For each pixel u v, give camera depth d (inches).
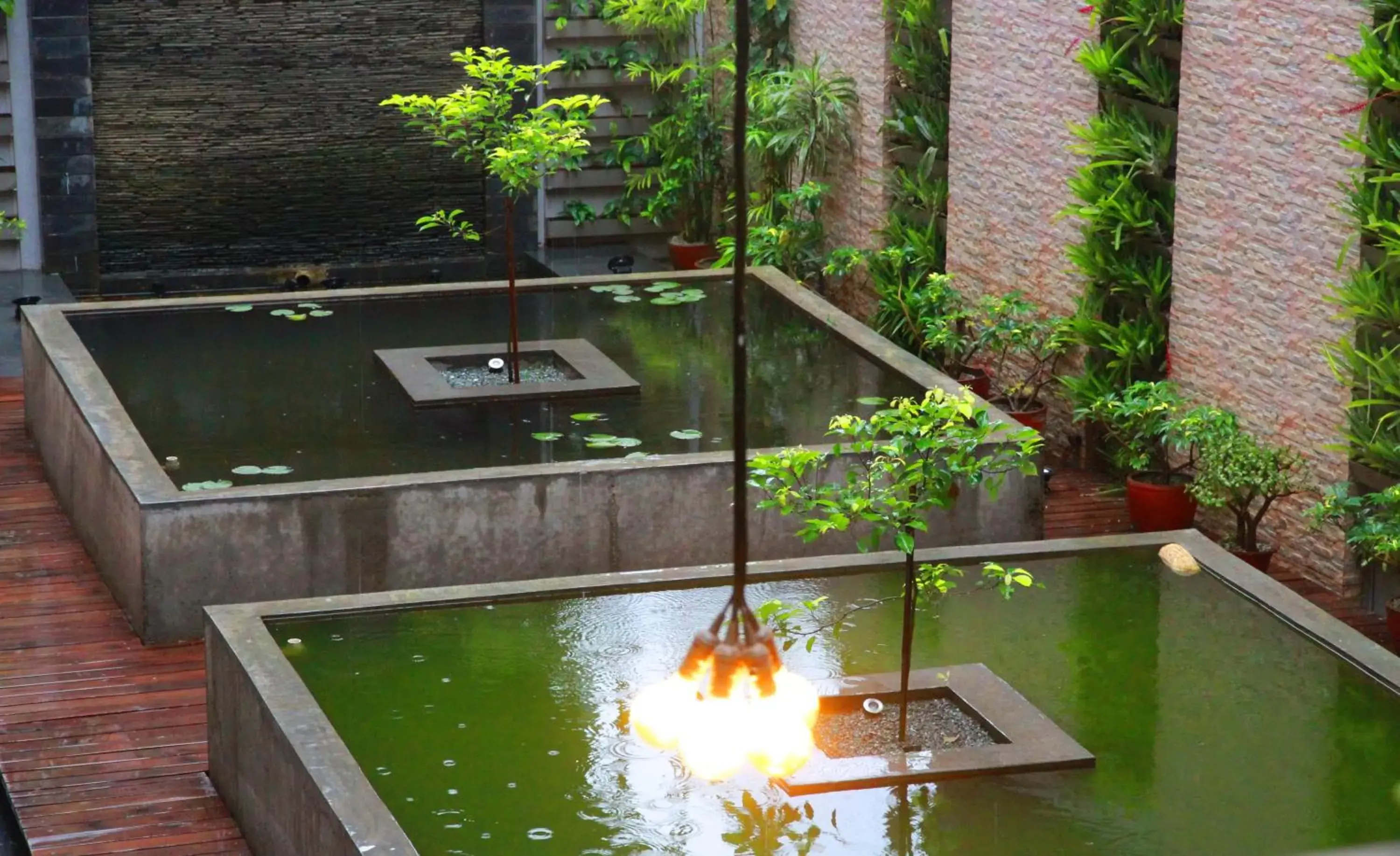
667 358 359.9
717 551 297.6
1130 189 336.8
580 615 250.1
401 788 204.5
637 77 507.8
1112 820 198.5
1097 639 243.8
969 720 221.8
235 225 501.7
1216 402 320.2
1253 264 307.4
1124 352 336.5
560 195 522.6
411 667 234.2
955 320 384.2
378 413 326.6
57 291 468.1
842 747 214.4
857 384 343.0
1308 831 196.4
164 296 485.4
